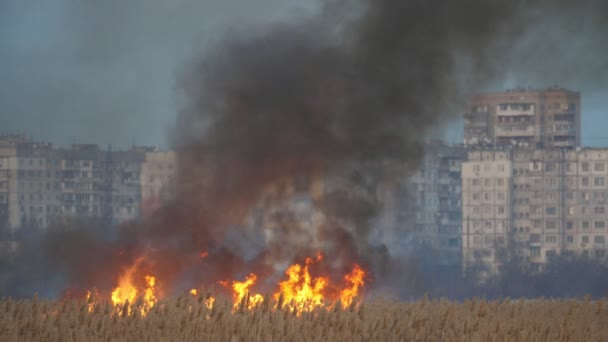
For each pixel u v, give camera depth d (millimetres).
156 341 91875
